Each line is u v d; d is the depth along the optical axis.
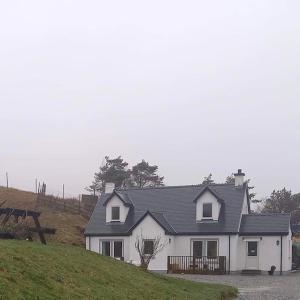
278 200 77.56
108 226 42.09
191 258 37.94
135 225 39.88
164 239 38.56
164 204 42.91
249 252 38.25
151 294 15.14
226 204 40.50
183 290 17.62
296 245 44.44
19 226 19.48
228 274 36.88
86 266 15.48
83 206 59.59
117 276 16.03
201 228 39.25
